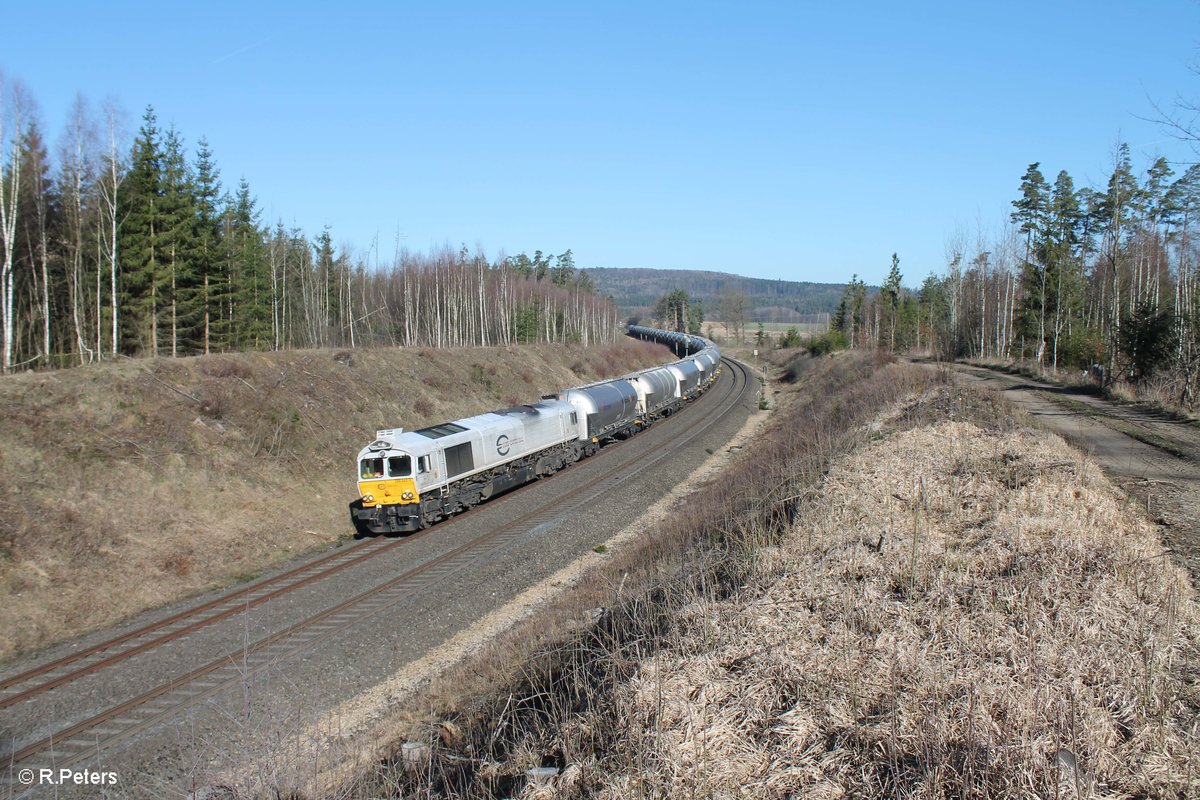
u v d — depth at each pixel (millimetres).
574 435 32844
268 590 17438
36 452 19359
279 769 9289
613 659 10656
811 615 11047
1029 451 17359
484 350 50781
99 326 34125
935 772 7293
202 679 12883
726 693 9469
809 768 7848
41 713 11766
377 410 32531
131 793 9688
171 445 22516
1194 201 30734
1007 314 60000
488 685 12352
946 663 9180
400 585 17516
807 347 81688
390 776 9414
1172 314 29484
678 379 50719
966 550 12500
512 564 19047
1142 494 14945
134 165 40219
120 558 17953
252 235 55188
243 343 50594
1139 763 7270
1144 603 9992
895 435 21094
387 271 82125
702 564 14188
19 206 36594
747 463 27594
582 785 8320
